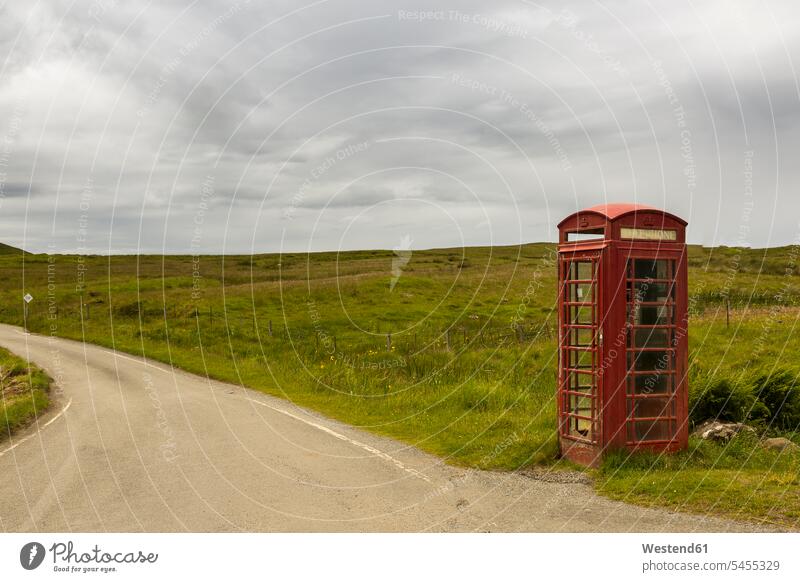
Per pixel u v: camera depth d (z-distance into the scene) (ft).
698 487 25.18
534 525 22.47
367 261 233.35
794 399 37.19
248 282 175.22
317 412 46.34
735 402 36.63
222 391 56.24
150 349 87.86
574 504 24.47
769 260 154.20
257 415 44.68
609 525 22.15
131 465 31.12
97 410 47.09
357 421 42.88
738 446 31.30
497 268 192.75
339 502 25.41
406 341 87.92
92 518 23.63
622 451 29.07
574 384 31.81
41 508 24.81
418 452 33.91
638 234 29.60
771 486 25.14
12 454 33.81
